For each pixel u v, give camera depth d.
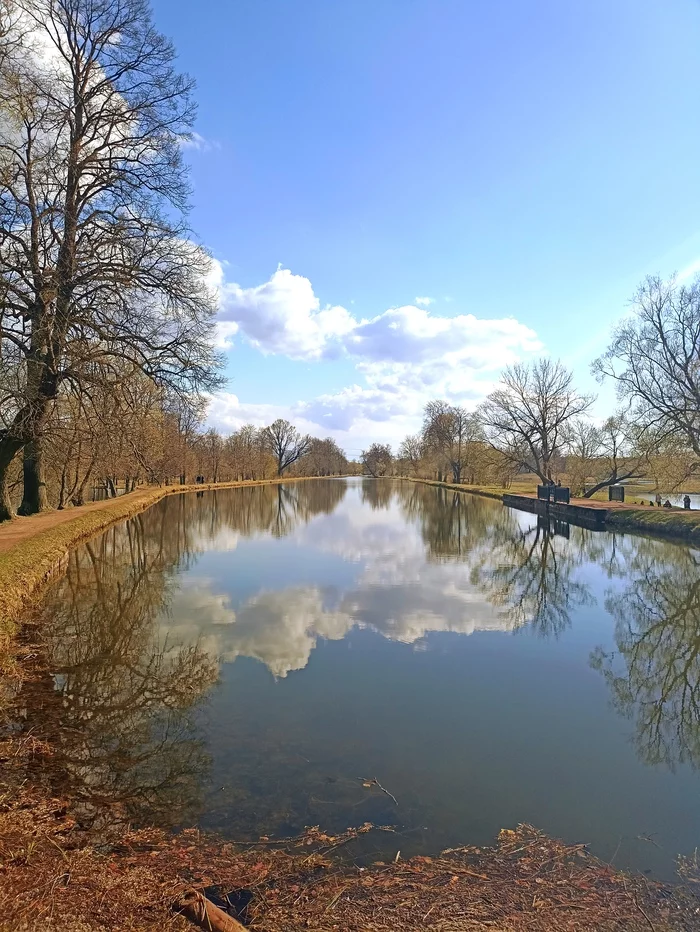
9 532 15.27
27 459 20.38
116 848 3.92
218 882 3.57
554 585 14.27
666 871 3.90
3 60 12.01
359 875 3.71
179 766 5.27
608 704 7.15
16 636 8.76
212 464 68.31
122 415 14.48
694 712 6.97
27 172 13.41
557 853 4.08
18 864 3.49
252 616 10.86
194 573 15.23
